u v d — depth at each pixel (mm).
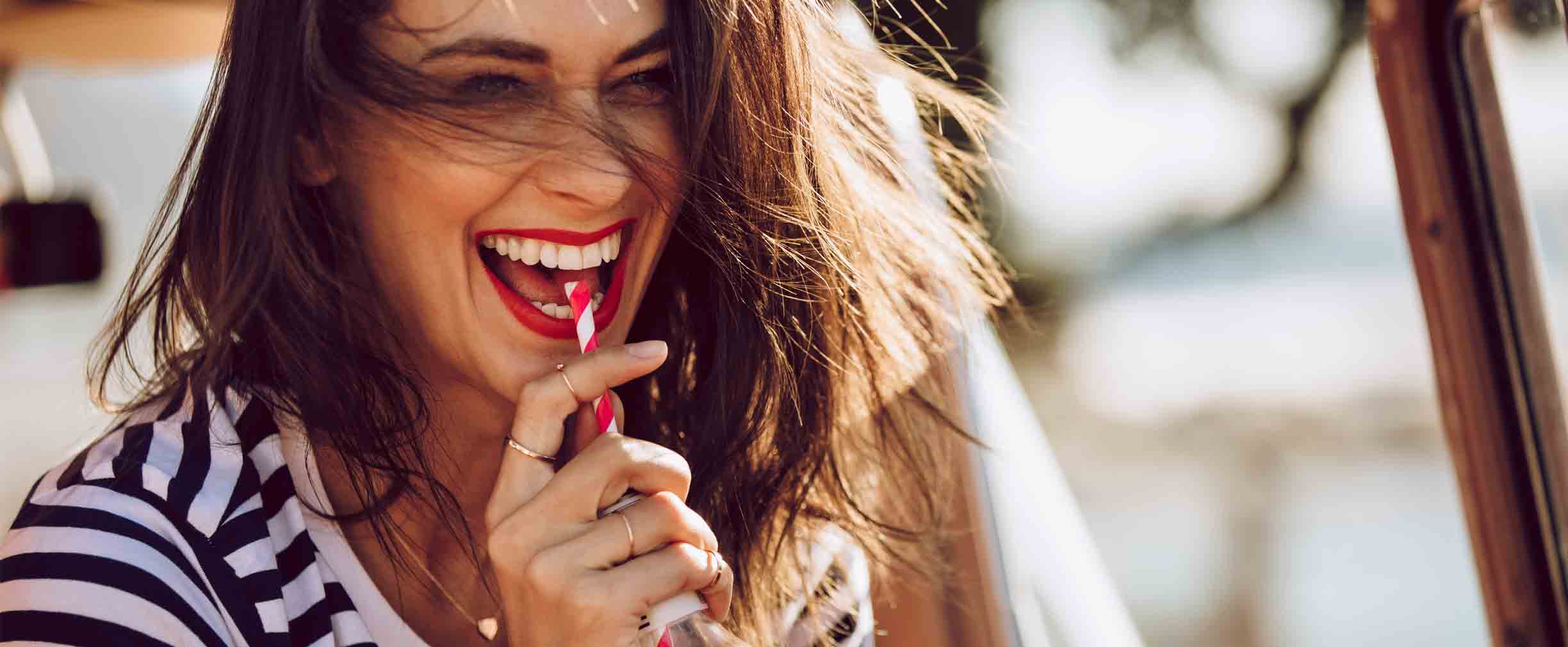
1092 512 10852
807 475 1906
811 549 1986
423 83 1471
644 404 1920
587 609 1432
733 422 1836
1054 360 15242
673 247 1836
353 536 1607
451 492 1694
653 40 1549
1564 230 1511
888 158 1974
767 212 1727
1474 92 1500
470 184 1491
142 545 1410
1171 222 16125
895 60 2064
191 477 1473
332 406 1573
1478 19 1480
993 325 2209
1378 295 18484
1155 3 11805
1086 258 15922
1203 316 18375
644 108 1603
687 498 1869
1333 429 12641
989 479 2031
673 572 1472
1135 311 19203
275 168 1541
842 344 1896
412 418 1631
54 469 1559
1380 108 1561
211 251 1631
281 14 1526
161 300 1690
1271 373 14969
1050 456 2293
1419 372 14266
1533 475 1530
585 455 1482
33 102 2875
